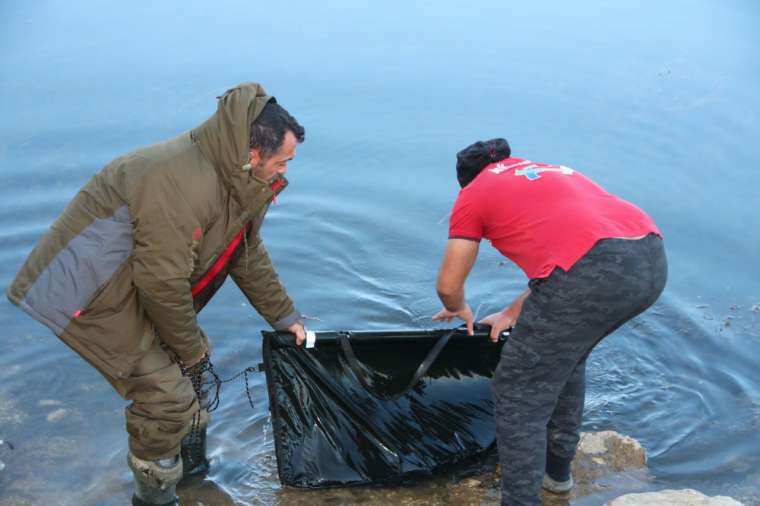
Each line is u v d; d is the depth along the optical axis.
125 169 2.81
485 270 5.29
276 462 3.55
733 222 5.62
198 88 7.14
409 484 3.47
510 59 7.82
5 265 5.05
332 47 8.00
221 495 3.40
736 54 7.89
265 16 8.73
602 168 6.17
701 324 4.67
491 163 3.13
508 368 2.92
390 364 3.47
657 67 7.66
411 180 6.12
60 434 3.77
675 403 4.06
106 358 2.90
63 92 7.09
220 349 4.44
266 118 2.82
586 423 3.93
